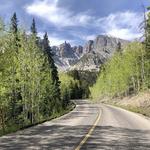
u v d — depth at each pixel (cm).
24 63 3894
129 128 2139
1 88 2727
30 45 4019
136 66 7850
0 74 2536
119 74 9031
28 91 4044
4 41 2572
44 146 1297
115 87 10088
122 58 9419
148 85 6762
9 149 1211
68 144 1363
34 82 4084
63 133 1803
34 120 4156
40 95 4491
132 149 1253
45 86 4950
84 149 1236
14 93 3659
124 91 9538
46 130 1967
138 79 7856
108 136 1686
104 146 1327
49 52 6994
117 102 9069
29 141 1446
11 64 2598
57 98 6588
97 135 1727
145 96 6056
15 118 3781
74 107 7300
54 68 7000
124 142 1459
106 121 2794
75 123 2578
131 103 6619
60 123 2583
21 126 2173
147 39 5291
